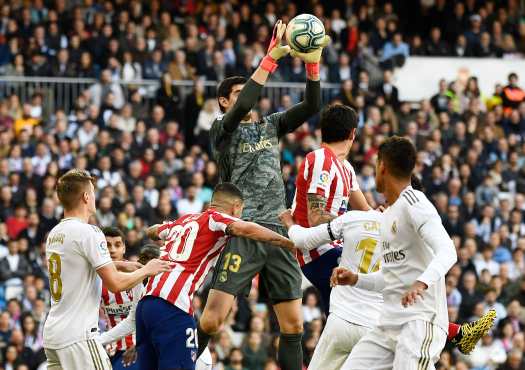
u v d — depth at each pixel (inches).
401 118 1877.5
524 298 1550.2
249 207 701.3
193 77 1841.8
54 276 677.9
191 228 683.4
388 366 613.3
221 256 696.4
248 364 1337.4
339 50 1963.6
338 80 1908.2
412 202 598.2
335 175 701.9
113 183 1592.0
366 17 2023.9
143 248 779.4
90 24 1840.6
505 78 2071.9
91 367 673.0
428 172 1764.3
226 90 719.7
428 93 2033.7
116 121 1700.3
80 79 1786.4
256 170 703.7
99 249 669.9
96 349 676.1
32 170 1573.6
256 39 1930.4
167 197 1558.8
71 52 1801.2
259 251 695.1
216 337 1327.5
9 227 1476.4
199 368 775.1
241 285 689.0
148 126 1726.1
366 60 1951.3
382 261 617.9
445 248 581.6
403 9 2135.8
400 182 609.9
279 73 1850.4
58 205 1525.6
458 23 2098.9
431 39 2059.5
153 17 1943.9
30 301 1368.1
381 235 617.0
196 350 677.3
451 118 1902.1
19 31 1812.3
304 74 1857.8
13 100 1720.0
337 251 707.4
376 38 2020.2
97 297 682.8
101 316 957.8
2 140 1620.3
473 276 1551.4
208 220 681.0
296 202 711.1
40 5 1876.2
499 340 1471.5
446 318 611.5
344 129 713.0
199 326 697.0
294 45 690.2
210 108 1787.6
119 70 1800.0
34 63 1782.7
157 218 1544.0
